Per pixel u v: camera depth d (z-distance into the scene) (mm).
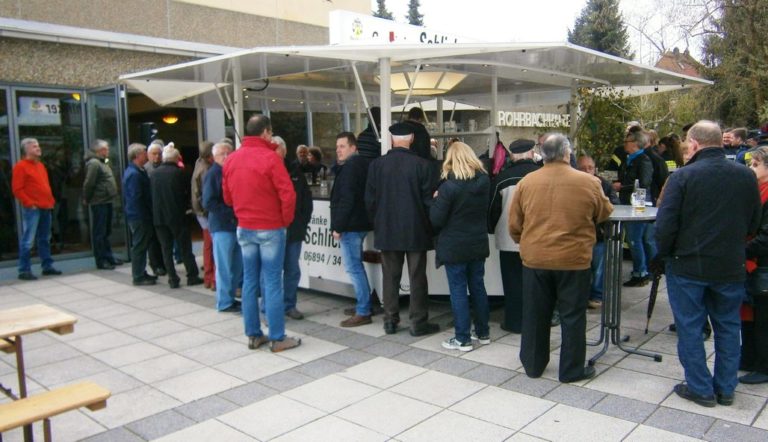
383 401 3922
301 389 4160
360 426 3580
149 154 7641
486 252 4750
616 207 5230
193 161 11914
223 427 3635
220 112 10758
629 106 10273
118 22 9352
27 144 7953
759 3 12469
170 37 10008
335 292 6312
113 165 8984
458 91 9289
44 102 8750
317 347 5031
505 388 4066
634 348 4754
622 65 6355
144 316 6141
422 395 3994
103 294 7129
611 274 4500
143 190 7418
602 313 4598
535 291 4125
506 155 6648
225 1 10758
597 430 3424
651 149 7129
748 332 4113
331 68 6184
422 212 5004
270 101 9797
